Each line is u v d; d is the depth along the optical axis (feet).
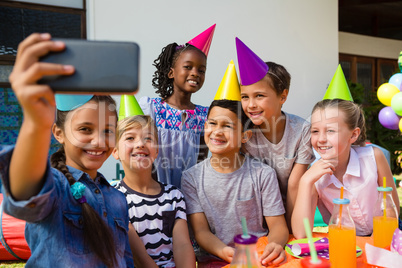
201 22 13.33
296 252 3.63
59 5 11.59
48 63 1.56
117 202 3.42
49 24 11.48
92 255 2.81
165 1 12.67
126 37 12.19
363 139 4.97
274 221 4.37
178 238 4.23
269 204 4.40
